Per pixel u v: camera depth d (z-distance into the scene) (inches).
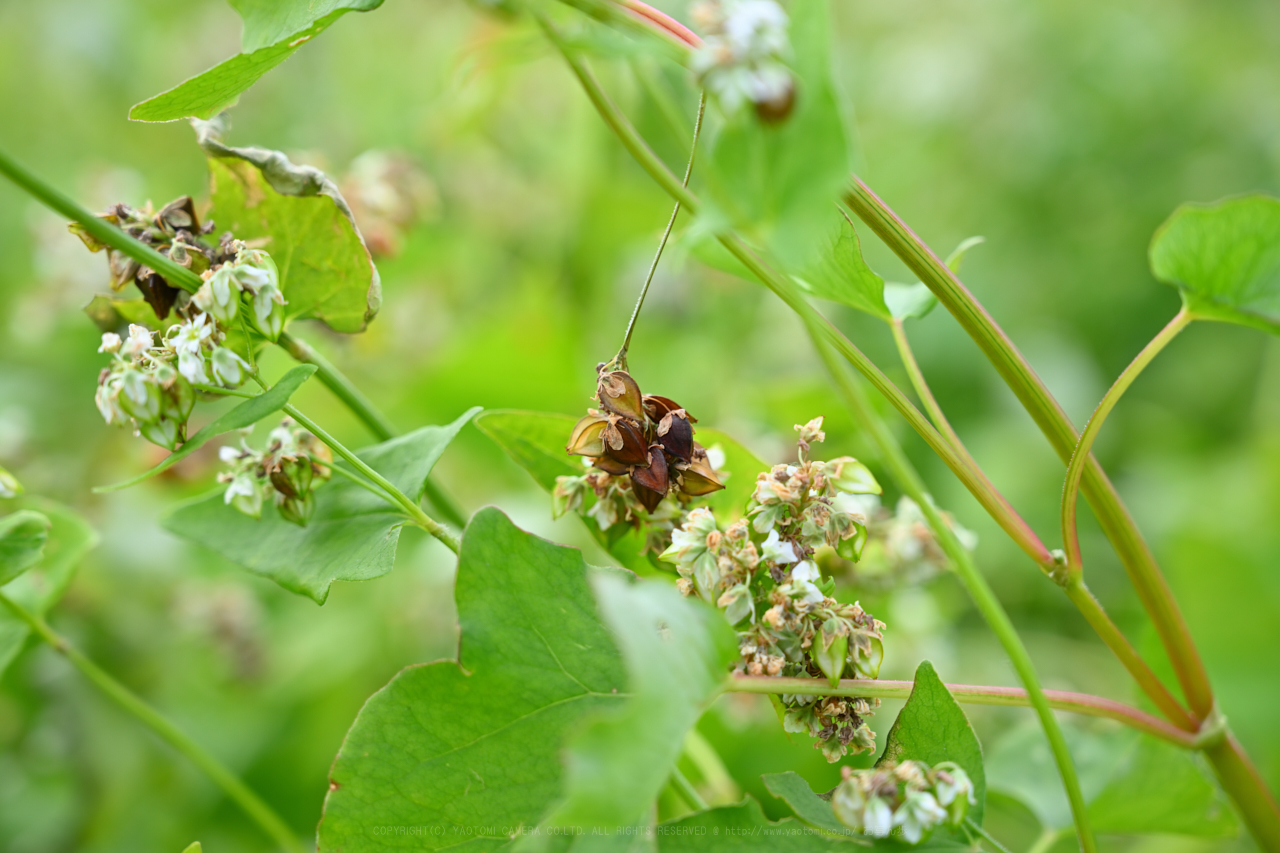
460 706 13.6
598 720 12.6
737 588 13.5
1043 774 15.9
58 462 21.2
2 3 34.3
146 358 13.6
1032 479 24.5
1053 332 28.6
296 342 14.3
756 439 19.7
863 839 13.4
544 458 14.4
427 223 24.1
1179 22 37.8
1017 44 36.4
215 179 14.1
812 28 12.8
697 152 12.8
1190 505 22.7
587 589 13.6
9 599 15.1
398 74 32.9
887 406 17.2
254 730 19.3
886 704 18.3
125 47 33.9
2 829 18.2
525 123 30.1
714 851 13.4
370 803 13.5
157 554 20.4
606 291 26.0
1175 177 32.2
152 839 17.9
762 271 13.1
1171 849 17.2
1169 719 14.3
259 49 13.6
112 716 19.1
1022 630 22.4
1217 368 27.5
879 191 32.2
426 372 23.0
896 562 15.8
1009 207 32.7
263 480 14.1
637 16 13.2
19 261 28.3
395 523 14.0
